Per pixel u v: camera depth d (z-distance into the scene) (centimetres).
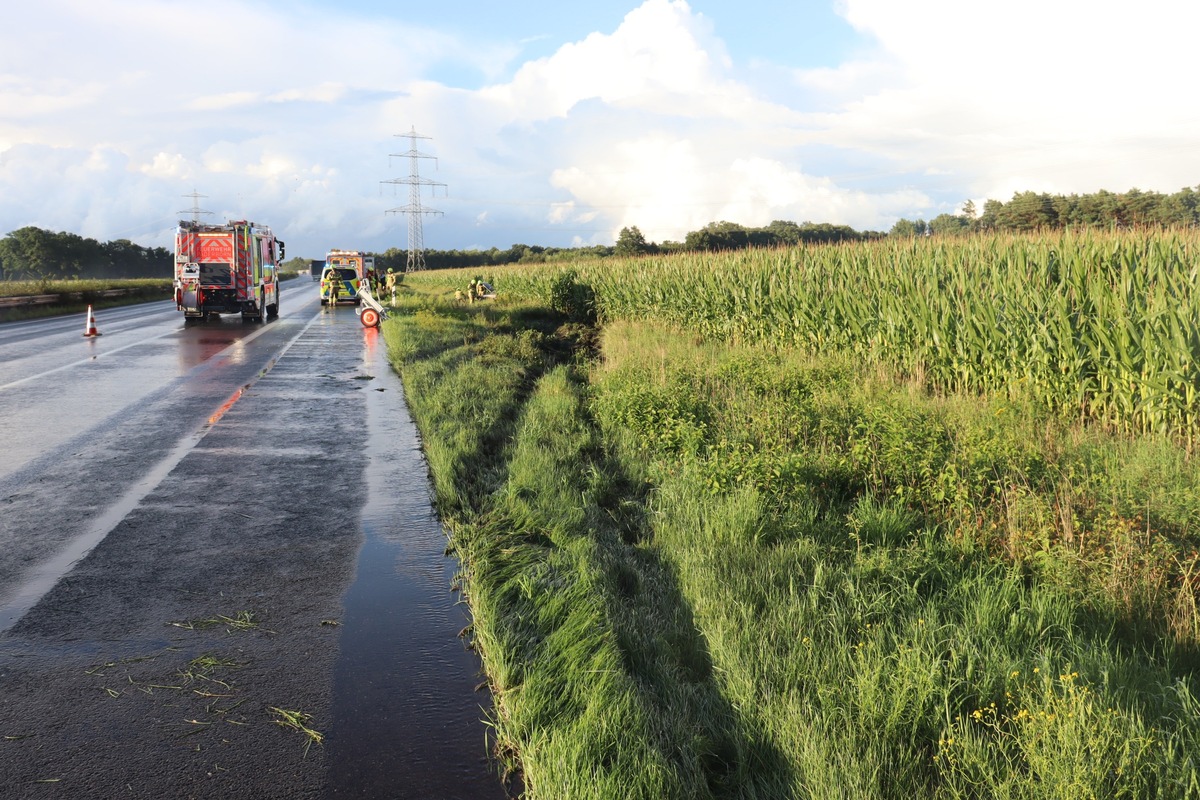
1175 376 769
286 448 883
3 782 288
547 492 658
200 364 1634
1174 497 548
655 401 920
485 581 472
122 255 16500
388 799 284
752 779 289
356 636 421
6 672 374
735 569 467
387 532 599
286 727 331
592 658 366
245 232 2628
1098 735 281
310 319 3089
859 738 297
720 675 356
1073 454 694
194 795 283
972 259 1216
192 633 421
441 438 877
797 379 1115
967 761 279
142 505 658
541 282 3331
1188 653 380
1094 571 446
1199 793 257
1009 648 370
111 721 332
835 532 552
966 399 994
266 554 546
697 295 2008
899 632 385
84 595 469
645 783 271
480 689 367
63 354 1791
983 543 514
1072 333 914
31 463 798
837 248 1731
